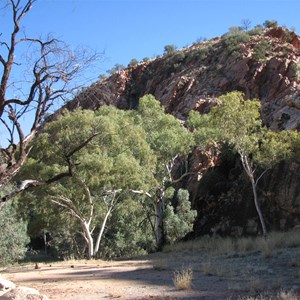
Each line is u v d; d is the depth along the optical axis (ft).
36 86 35.47
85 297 32.83
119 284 40.19
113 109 103.09
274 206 98.73
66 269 60.49
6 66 34.78
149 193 104.58
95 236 109.29
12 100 34.88
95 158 77.15
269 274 41.96
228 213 107.34
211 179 116.37
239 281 38.52
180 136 104.22
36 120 35.94
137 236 108.88
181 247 91.50
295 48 161.17
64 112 79.05
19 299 26.18
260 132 96.68
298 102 117.08
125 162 81.25
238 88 152.35
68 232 101.65
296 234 73.36
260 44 161.58
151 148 103.24
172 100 174.29
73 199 86.02
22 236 89.71
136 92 214.48
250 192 105.40
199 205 115.96
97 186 80.84
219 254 66.80
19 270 62.95
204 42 237.04
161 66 214.28
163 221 103.24
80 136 77.51
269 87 141.59
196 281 39.65
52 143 77.36
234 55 167.84
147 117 110.11
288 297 28.27
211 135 105.91
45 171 76.43
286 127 114.11
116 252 106.83
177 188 125.29
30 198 83.15
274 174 100.99
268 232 92.48
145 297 32.12
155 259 73.10
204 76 175.01
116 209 98.17
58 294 34.50
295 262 46.32
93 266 64.54
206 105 155.22
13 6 35.04
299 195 94.17
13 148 35.83
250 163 98.94
